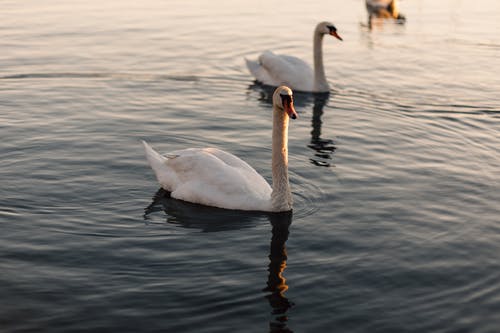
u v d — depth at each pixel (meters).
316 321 9.47
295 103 19.00
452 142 16.08
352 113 18.09
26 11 26.20
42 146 15.17
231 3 28.59
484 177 14.16
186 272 10.62
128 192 13.34
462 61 22.12
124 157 14.83
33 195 13.00
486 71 21.23
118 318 9.48
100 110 17.52
